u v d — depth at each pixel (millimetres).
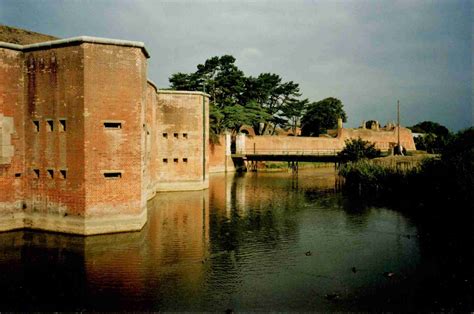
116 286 12961
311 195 33312
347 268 14781
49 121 19453
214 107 57750
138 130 19844
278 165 64500
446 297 12086
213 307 11469
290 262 15492
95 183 18812
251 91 67062
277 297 12148
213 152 56688
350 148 46500
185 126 34875
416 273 14180
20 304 11602
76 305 11539
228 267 14859
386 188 33031
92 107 18641
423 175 28750
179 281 13422
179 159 34844
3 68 19109
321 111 84312
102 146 18906
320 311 11188
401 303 11703
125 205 19562
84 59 18438
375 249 17219
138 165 19891
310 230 20672
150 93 29312
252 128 75188
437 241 18438
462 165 23953
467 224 21625
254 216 24344
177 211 25844
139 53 19766
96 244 17547
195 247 17469
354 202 29578
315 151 72062
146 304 11633
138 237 18875
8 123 19344
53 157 19297
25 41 24984
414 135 89938
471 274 14039
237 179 47438
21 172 19922
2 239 18141
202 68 62062
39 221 19719
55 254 16188
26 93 19828
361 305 11570
